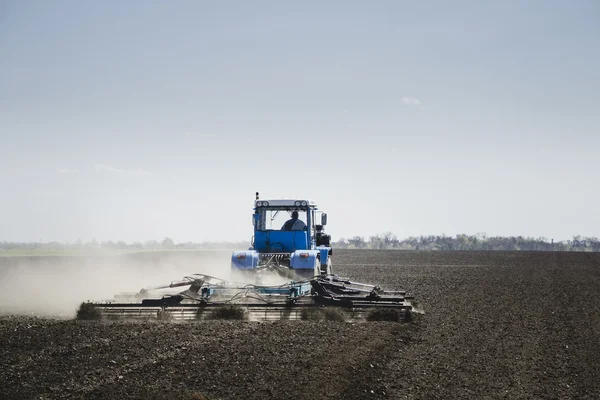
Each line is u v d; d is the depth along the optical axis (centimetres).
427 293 2422
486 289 2625
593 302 2161
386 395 909
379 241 13212
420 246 13062
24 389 885
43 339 1217
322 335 1312
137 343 1189
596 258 6038
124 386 904
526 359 1170
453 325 1550
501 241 13700
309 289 1673
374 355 1141
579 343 1341
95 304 1514
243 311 1533
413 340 1321
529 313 1831
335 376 987
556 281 3114
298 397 876
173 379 943
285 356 1105
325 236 2119
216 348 1155
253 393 887
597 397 934
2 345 1158
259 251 1958
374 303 1578
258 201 1981
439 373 1041
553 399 916
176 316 1512
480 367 1094
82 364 1023
